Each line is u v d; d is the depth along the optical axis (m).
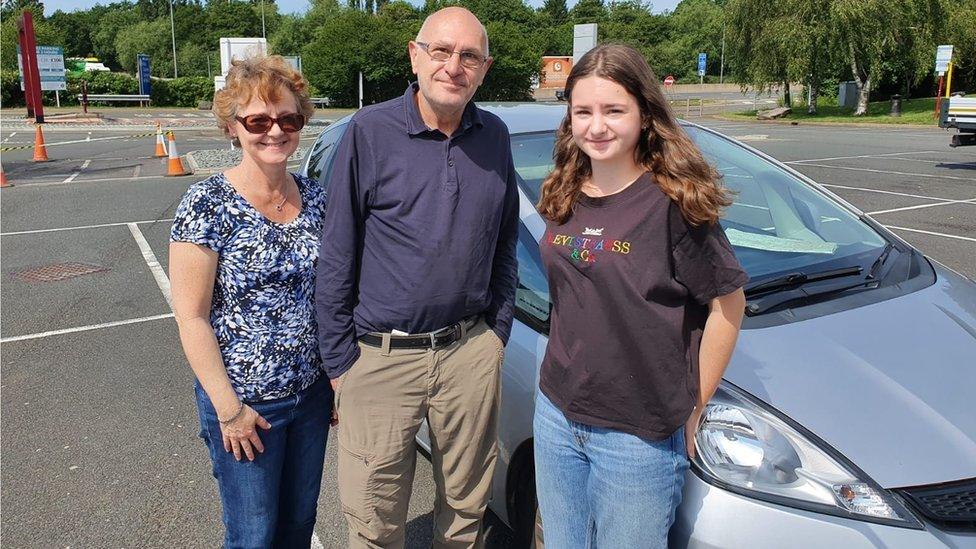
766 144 19.81
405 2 69.81
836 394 2.08
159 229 8.88
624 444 1.84
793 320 2.44
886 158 15.97
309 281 2.15
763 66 31.45
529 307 2.64
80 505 3.23
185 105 41.00
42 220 9.50
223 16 86.38
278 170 2.08
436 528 2.49
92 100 38.12
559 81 53.66
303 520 2.41
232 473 2.17
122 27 91.94
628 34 78.00
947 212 9.59
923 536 1.82
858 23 28.53
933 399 2.09
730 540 1.87
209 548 2.94
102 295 6.30
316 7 72.75
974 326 2.50
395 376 2.22
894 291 2.71
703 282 1.76
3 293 6.37
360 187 2.14
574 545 2.06
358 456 2.27
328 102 40.41
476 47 2.06
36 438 3.83
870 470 1.90
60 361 4.86
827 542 1.82
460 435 2.34
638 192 1.78
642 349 1.78
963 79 35.41
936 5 28.36
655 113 1.76
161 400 4.27
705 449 1.99
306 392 2.21
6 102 35.88
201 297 2.02
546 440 2.02
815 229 3.15
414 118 2.13
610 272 1.78
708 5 80.31
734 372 2.15
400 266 2.15
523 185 2.97
